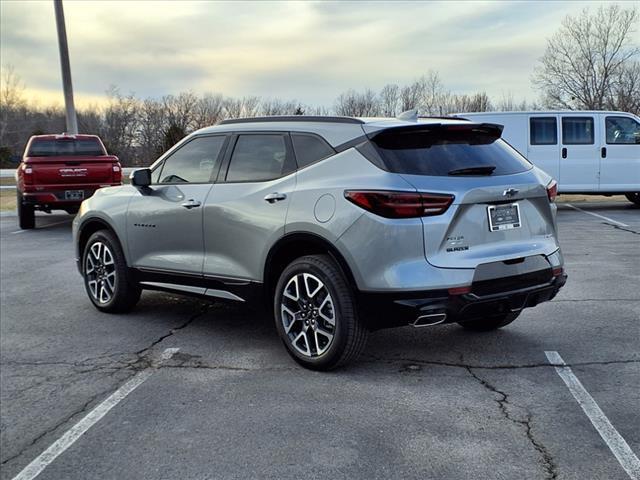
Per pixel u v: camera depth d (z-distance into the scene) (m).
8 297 7.20
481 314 4.23
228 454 3.30
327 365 4.35
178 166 5.56
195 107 49.47
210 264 5.11
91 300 6.42
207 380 4.37
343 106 45.91
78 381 4.47
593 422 3.54
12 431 3.71
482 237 4.16
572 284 6.97
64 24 18.44
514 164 4.57
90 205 6.30
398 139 4.26
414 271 3.94
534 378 4.22
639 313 5.74
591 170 13.70
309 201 4.34
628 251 9.00
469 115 13.98
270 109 48.34
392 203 3.94
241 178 4.98
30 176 12.22
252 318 5.99
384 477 3.02
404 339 5.15
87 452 3.40
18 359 4.98
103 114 50.00
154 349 5.12
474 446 3.29
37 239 11.94
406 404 3.84
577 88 36.09
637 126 13.76
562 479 2.96
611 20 34.78
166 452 3.35
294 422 3.64
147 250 5.69
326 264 4.27
